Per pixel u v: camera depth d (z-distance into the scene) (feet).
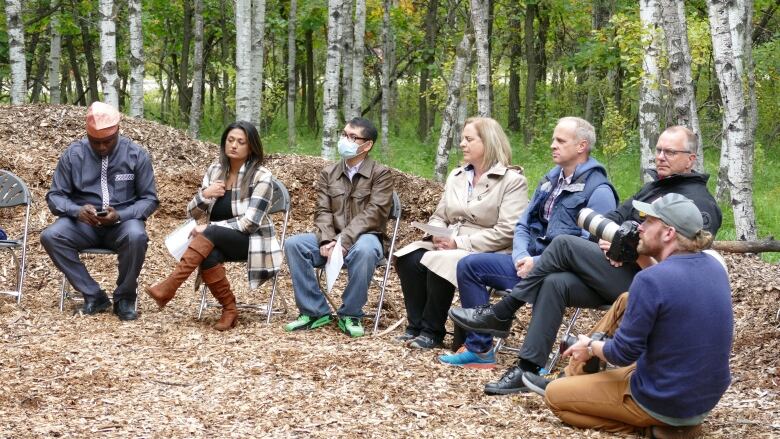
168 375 16.53
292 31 69.36
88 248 21.30
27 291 23.02
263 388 15.83
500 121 93.97
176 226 28.78
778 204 44.45
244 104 49.98
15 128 33.71
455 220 19.71
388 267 20.62
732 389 16.51
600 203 17.24
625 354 13.02
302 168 31.58
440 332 19.34
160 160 34.09
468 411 14.89
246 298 23.50
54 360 17.21
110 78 45.27
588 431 13.91
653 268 12.95
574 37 85.30
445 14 82.53
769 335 19.25
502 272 17.97
